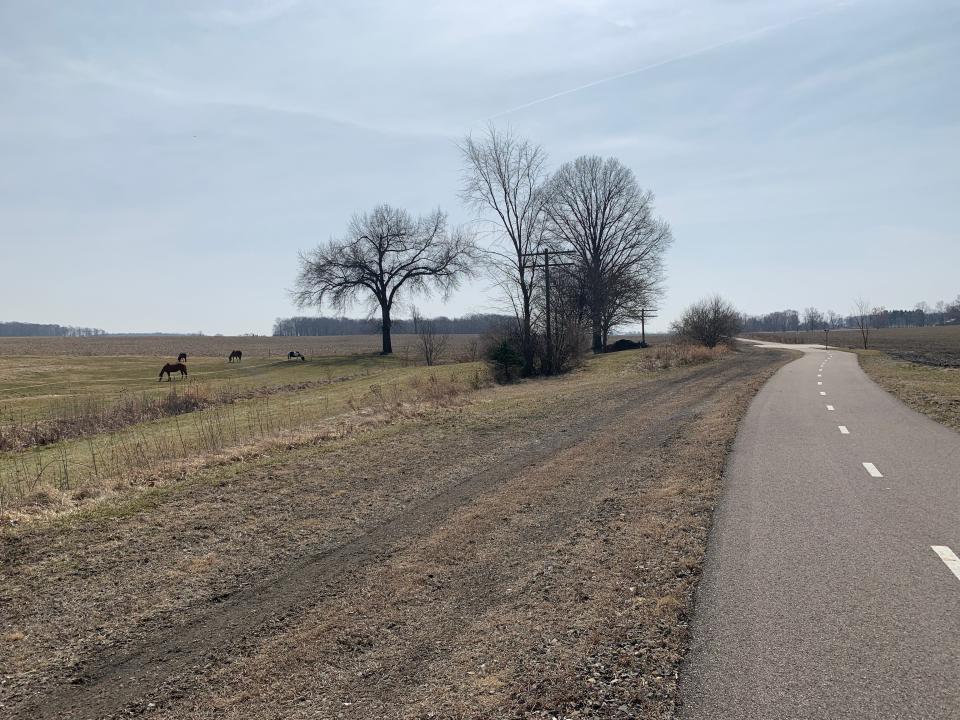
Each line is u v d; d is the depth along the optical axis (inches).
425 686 174.9
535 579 248.1
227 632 215.9
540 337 1572.3
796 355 2146.9
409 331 7017.7
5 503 381.1
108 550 297.7
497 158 1509.6
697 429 597.9
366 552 291.6
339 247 2723.9
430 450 537.6
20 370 2108.8
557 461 479.8
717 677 169.6
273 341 5000.0
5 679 190.4
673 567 250.8
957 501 337.7
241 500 383.2
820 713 151.8
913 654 177.8
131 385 1690.5
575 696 164.6
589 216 2400.3
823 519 309.0
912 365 1578.5
